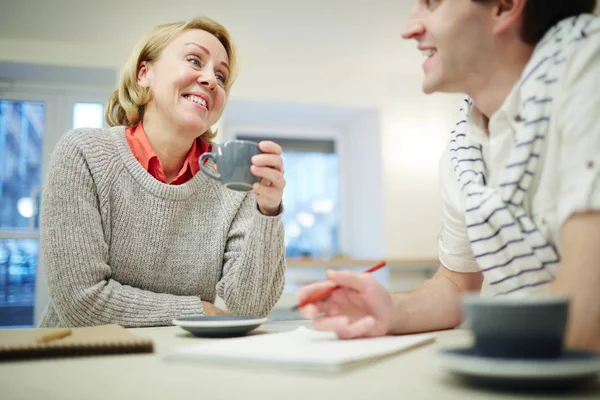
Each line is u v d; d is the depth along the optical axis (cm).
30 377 47
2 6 296
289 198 431
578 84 64
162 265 129
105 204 123
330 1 296
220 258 134
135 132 138
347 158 445
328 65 388
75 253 113
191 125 133
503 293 76
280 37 342
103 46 350
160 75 136
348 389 40
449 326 85
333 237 438
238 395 39
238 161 96
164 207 128
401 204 388
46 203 117
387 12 309
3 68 348
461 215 89
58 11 303
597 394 37
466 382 41
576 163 60
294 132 437
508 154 79
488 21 73
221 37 152
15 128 363
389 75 400
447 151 96
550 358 38
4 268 353
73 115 371
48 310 129
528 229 72
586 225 56
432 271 379
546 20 72
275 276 124
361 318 74
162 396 39
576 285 53
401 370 48
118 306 109
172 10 304
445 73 78
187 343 71
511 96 75
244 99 371
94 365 53
